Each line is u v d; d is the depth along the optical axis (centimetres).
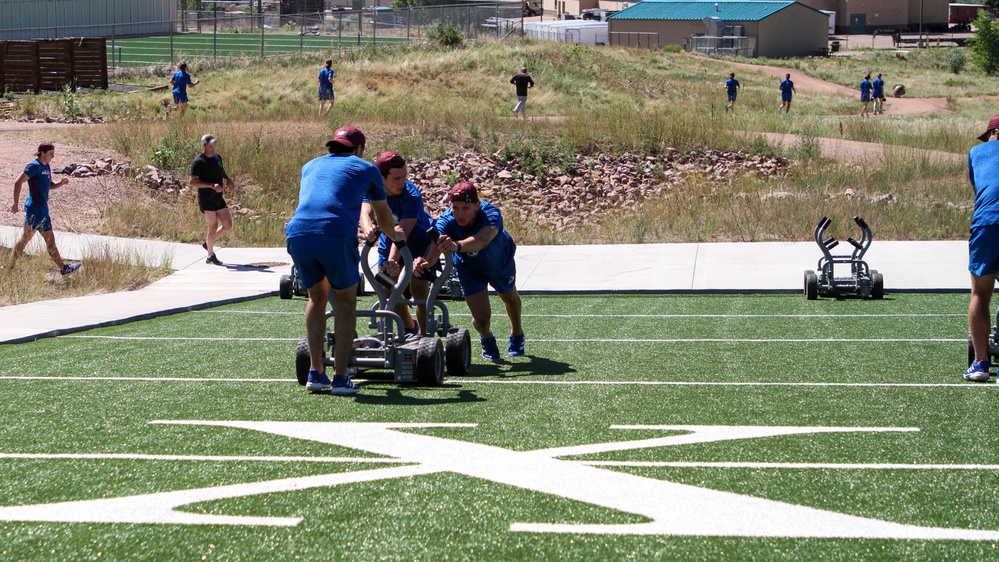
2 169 2511
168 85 4794
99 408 855
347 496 626
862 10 12912
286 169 2795
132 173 2608
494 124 3438
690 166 3092
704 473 670
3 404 873
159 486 647
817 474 666
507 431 773
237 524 581
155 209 2341
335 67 5238
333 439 751
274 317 1422
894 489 635
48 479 662
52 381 973
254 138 2967
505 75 5481
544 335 1273
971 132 3775
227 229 1945
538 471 674
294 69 5294
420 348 926
